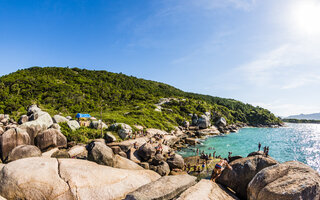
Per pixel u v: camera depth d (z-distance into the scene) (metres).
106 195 6.96
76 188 6.73
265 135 68.25
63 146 26.70
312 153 36.03
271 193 5.40
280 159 31.62
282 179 5.76
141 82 151.75
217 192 6.48
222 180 7.86
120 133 34.47
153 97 104.94
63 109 58.53
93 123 35.53
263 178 6.08
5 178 6.39
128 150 26.48
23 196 6.13
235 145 43.41
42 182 6.53
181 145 41.16
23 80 78.06
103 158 10.02
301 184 5.24
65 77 104.50
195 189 6.32
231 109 142.12
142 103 85.56
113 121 44.34
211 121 83.75
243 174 7.46
